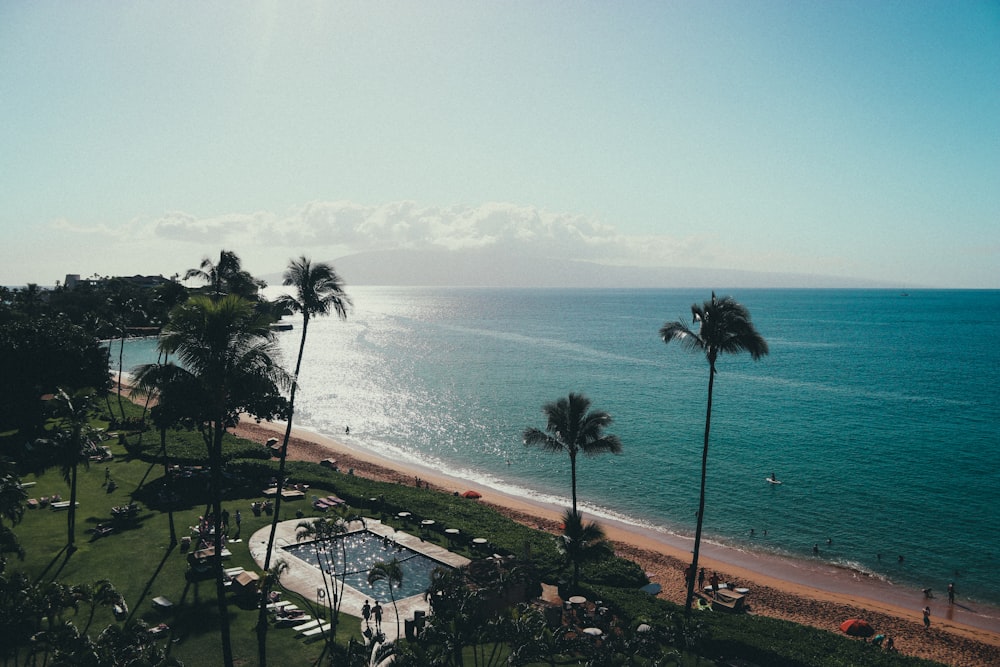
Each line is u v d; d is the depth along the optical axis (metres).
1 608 24.08
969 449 83.06
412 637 25.56
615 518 60.25
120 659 22.81
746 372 150.38
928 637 38.22
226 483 53.97
